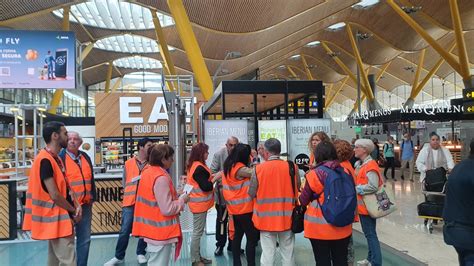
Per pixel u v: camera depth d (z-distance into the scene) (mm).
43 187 3701
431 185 6684
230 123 8898
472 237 2908
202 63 15992
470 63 45469
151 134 20188
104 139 19906
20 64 10328
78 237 4758
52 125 3791
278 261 5336
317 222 3617
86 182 4789
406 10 27297
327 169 3590
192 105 9953
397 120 18938
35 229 3682
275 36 26938
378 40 38906
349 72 47781
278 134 8750
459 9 27203
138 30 34594
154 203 3648
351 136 31750
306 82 9719
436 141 7281
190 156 5316
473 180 2908
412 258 5152
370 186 4418
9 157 20953
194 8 19281
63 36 10555
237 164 4668
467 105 14094
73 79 10539
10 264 5566
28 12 20672
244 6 19172
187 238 6832
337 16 31078
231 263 5414
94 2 29094
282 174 4164
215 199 5980
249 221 4578
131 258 5719
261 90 9680
